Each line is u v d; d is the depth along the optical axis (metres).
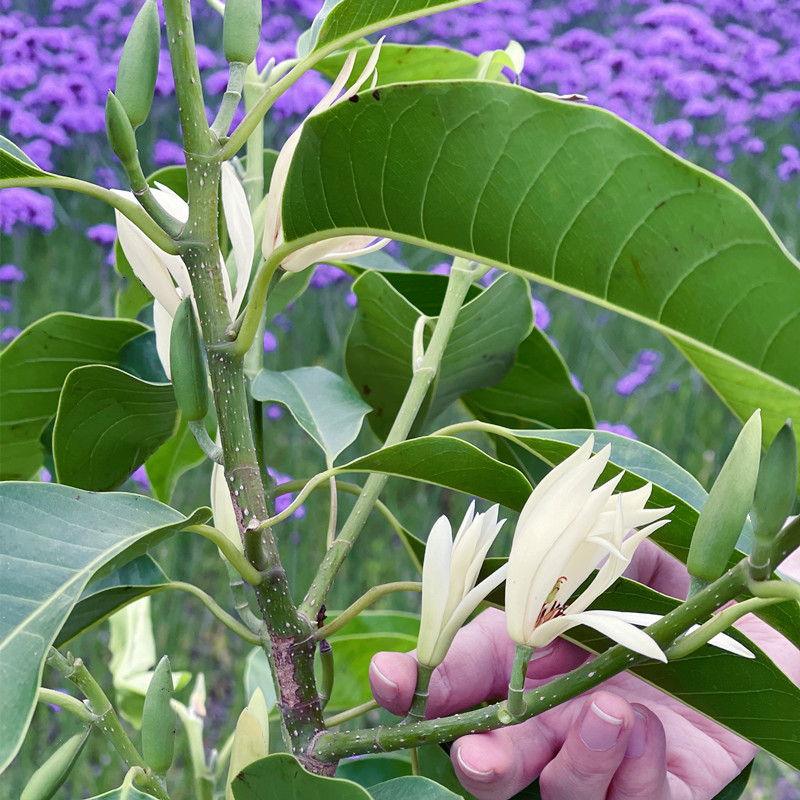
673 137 1.66
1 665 0.21
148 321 0.52
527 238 0.23
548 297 1.51
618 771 0.30
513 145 0.21
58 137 1.46
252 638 0.33
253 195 0.39
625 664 0.24
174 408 0.37
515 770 0.33
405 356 0.43
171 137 1.63
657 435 1.41
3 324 1.34
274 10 1.79
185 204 0.29
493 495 0.31
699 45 1.72
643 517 0.25
